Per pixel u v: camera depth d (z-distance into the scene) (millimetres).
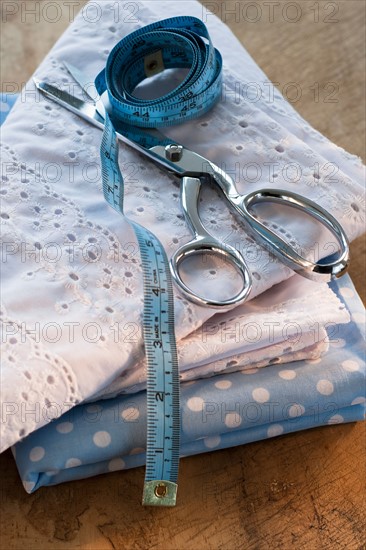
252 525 712
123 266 736
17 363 650
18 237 734
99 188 799
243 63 943
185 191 794
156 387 679
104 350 675
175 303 715
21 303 688
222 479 739
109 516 706
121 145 845
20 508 702
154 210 790
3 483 714
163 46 897
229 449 760
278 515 719
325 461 758
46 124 845
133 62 901
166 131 854
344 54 1164
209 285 739
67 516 702
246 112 862
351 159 856
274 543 703
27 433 642
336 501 731
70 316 692
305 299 771
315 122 1081
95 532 695
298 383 744
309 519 719
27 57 1152
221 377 748
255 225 765
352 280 911
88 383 663
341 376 752
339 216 792
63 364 656
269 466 751
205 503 722
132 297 716
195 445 735
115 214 772
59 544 686
